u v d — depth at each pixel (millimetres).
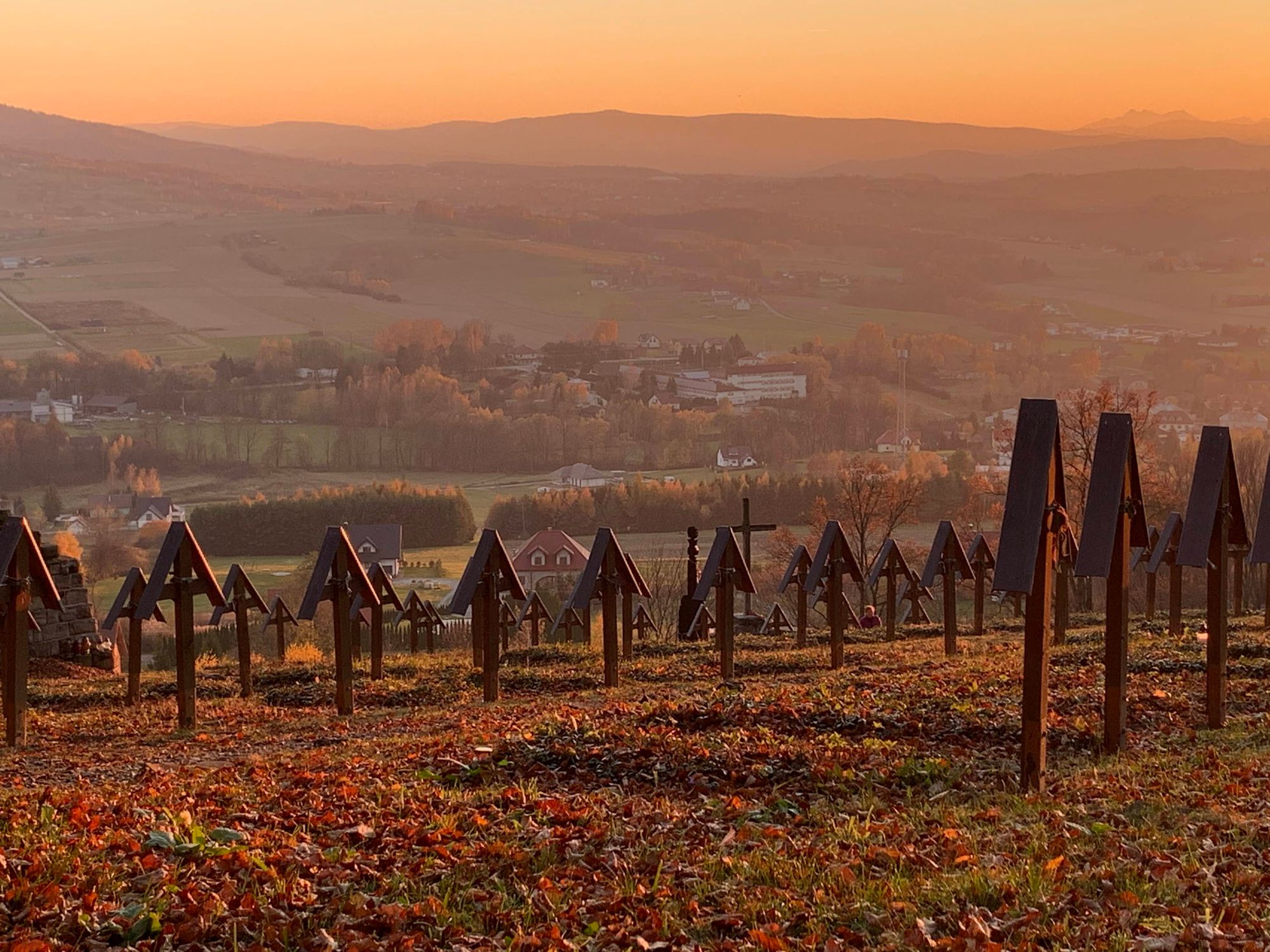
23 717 16594
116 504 145250
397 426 181000
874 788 11547
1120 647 12242
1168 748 12555
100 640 28125
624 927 8133
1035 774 10984
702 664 23969
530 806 11047
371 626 23453
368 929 8242
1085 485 51344
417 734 16344
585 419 183000
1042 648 10906
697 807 11102
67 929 8156
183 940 8070
